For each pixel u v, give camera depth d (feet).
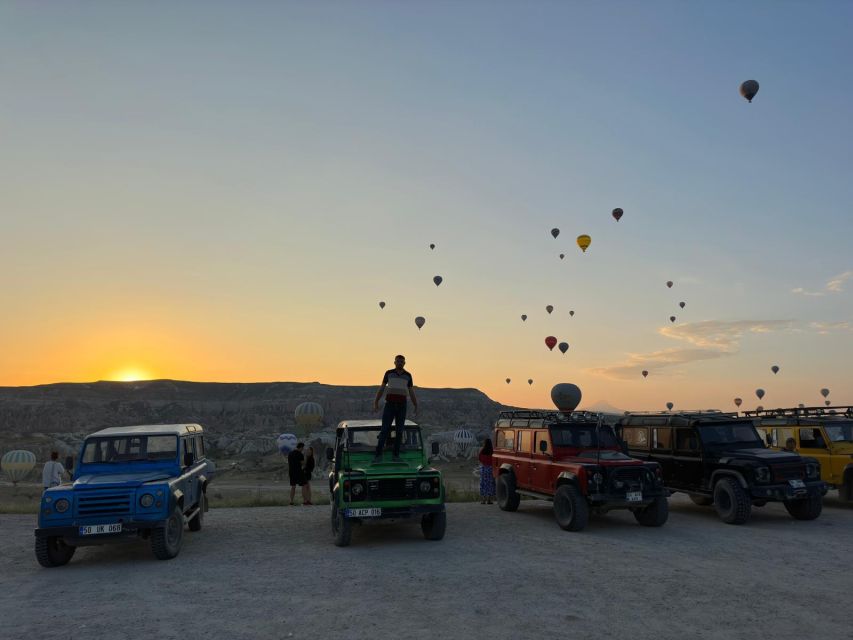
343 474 36.55
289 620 22.84
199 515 42.86
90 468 36.68
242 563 32.40
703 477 46.78
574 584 27.35
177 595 26.48
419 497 36.81
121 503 32.71
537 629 21.57
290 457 59.88
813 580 28.04
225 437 487.20
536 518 47.29
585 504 40.98
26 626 22.77
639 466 41.73
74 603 25.67
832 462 51.62
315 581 28.32
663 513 42.14
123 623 22.86
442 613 23.40
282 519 48.32
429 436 401.90
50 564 32.78
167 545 33.35
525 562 31.73
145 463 37.04
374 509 35.88
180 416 611.06
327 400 643.45
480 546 36.14
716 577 28.55
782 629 21.54
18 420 561.02
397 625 22.09
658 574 29.14
